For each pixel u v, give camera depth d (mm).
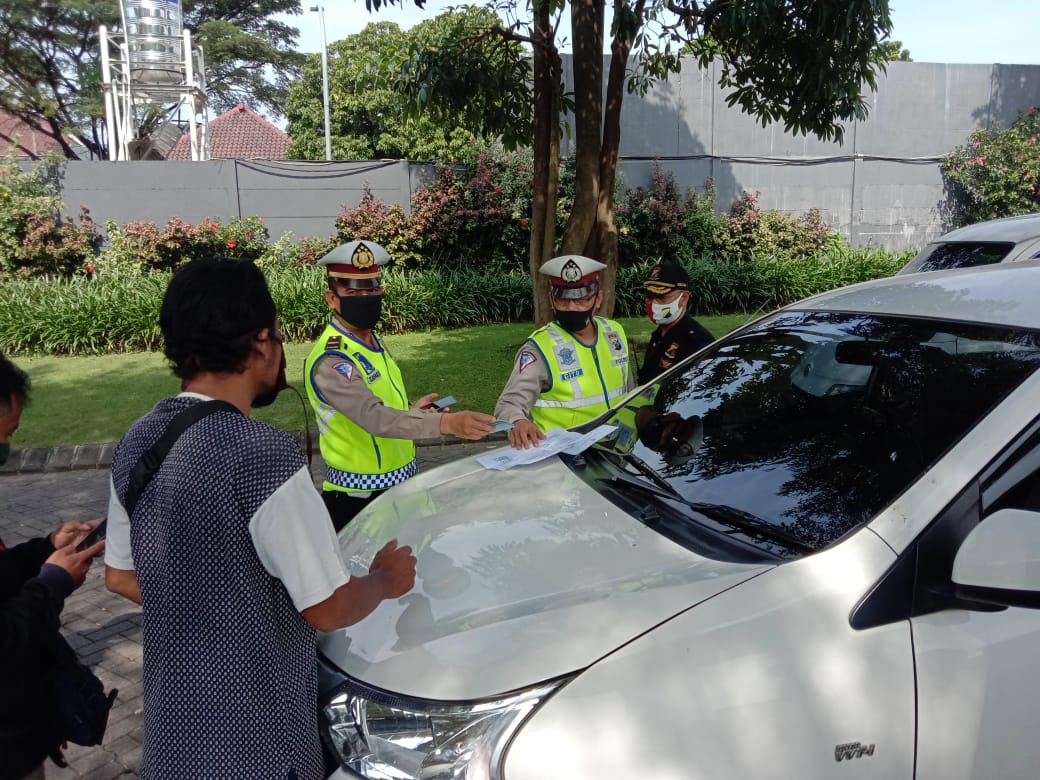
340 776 1681
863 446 2160
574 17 8133
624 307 13352
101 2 25125
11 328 11008
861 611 1697
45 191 13078
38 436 7281
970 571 1676
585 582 1907
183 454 1502
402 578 1844
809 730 1617
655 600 1764
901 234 16156
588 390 3402
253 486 1488
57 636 1824
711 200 14898
